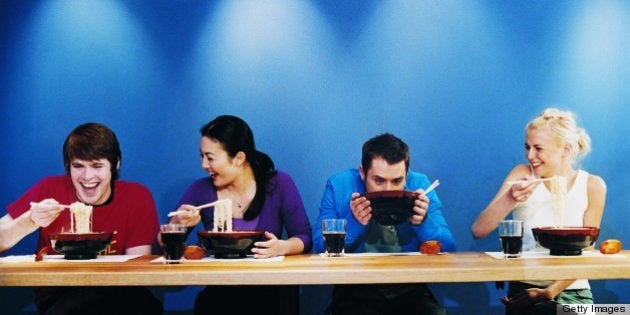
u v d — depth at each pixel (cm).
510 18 340
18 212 286
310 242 281
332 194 303
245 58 342
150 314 261
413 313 250
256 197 291
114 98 342
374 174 286
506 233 234
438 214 285
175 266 218
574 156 312
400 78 340
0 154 341
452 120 339
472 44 340
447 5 341
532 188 271
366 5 342
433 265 210
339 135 340
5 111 342
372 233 307
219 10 343
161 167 342
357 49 341
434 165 338
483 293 336
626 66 339
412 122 339
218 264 223
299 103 341
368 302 251
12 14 344
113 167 291
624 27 339
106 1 344
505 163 337
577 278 200
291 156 340
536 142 311
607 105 338
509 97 339
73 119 342
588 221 305
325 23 342
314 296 339
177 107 342
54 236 243
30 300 341
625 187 334
